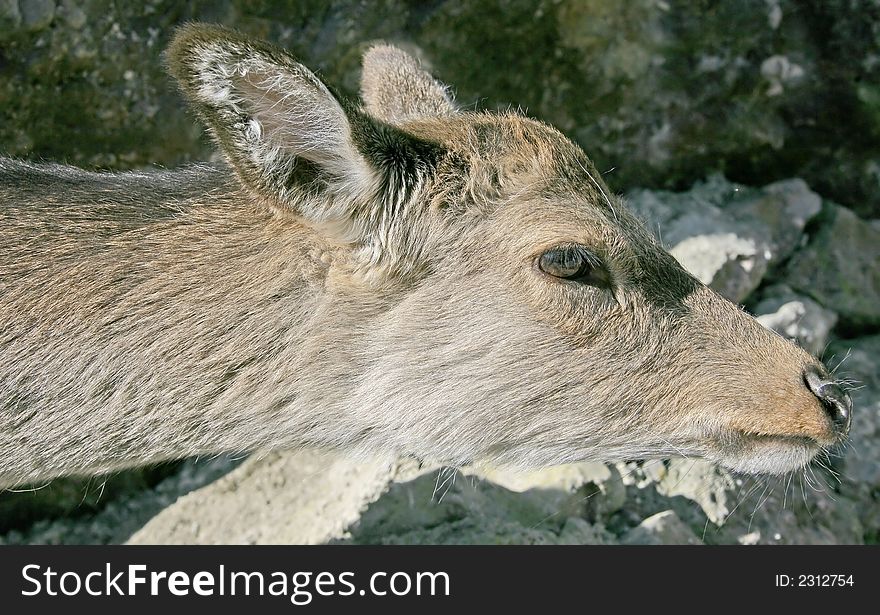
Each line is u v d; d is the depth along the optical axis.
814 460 5.51
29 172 4.66
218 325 4.39
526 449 4.59
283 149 3.99
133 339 4.40
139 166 6.52
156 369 4.41
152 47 6.26
